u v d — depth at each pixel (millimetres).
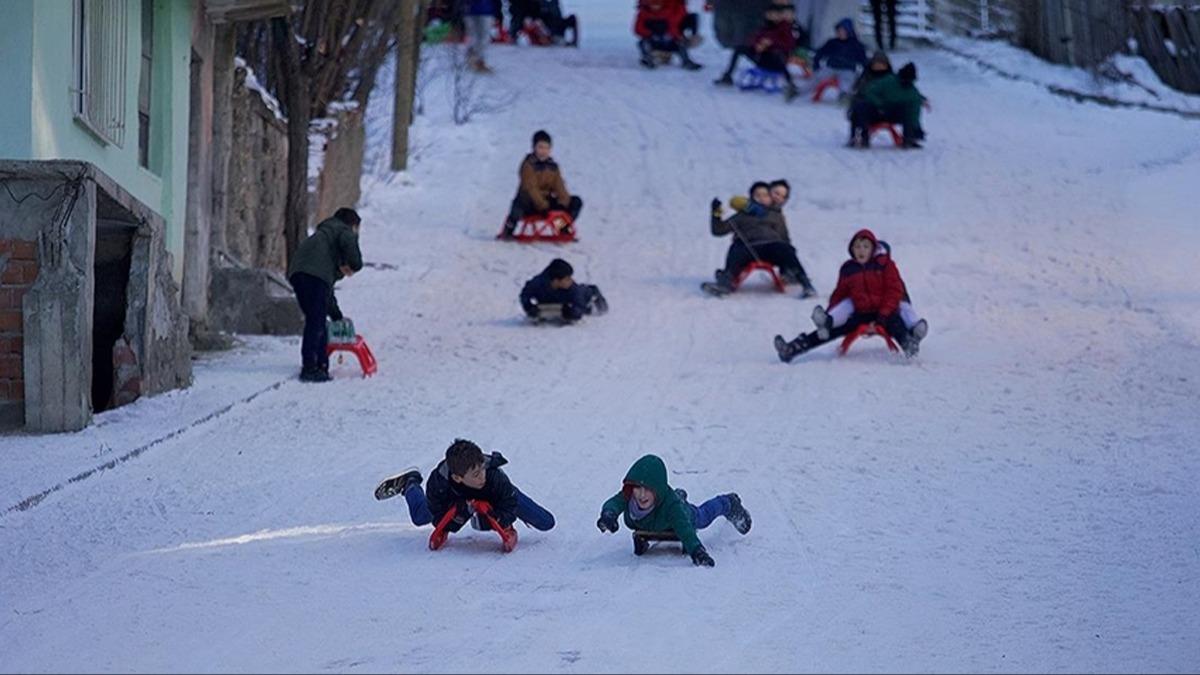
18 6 21516
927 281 37156
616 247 41594
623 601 13727
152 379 24062
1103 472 20172
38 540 15688
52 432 21156
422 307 34938
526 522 15867
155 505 17438
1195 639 12914
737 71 67250
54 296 21125
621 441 22328
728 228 36250
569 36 76625
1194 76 60781
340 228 27594
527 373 28281
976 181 47656
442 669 11578
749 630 12852
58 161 21188
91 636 12461
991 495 18781
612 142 53906
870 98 52188
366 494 18375
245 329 32562
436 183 49188
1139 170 48312
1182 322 32312
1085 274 37375
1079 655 12406
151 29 28984
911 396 25906
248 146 36125
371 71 46219
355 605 13477
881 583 14602
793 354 29359
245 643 12273
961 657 12242
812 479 19719
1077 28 63344
